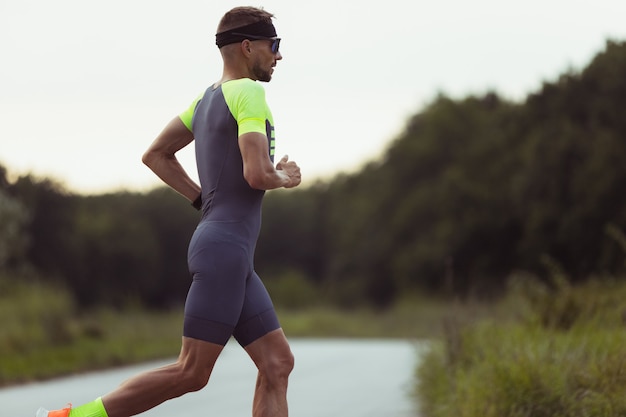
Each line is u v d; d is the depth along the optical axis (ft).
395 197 182.29
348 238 191.72
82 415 16.67
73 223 166.40
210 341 16.72
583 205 110.11
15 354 64.80
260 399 17.29
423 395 40.19
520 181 120.16
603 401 24.56
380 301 181.78
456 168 157.79
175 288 197.67
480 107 185.68
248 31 17.72
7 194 136.36
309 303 187.52
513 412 24.91
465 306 44.45
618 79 105.40
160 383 16.75
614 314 38.09
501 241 140.56
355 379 52.60
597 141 109.40
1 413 37.32
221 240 16.90
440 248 150.10
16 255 120.67
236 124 17.13
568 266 112.47
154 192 203.00
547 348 28.94
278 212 233.55
